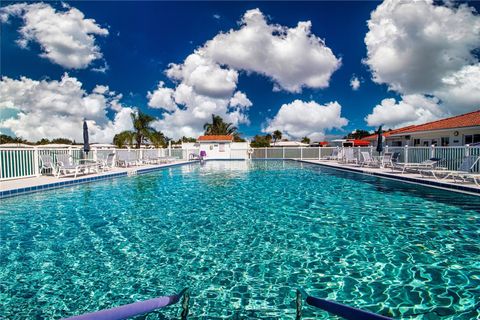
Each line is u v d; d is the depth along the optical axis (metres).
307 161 24.38
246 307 2.75
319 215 6.24
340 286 3.12
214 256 3.98
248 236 4.82
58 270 3.57
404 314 2.57
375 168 15.98
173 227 5.37
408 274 3.37
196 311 2.68
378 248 4.22
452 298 2.83
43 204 7.48
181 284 3.21
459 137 16.67
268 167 20.47
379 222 5.63
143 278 3.36
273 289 3.08
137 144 36.84
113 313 1.24
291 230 5.14
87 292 3.05
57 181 10.42
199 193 9.19
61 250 4.21
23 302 2.86
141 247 4.33
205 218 6.04
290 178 13.34
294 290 3.05
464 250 4.09
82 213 6.49
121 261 3.83
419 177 11.06
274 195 8.79
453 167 11.84
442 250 4.11
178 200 8.02
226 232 5.05
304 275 3.39
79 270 3.57
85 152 14.51
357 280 3.24
